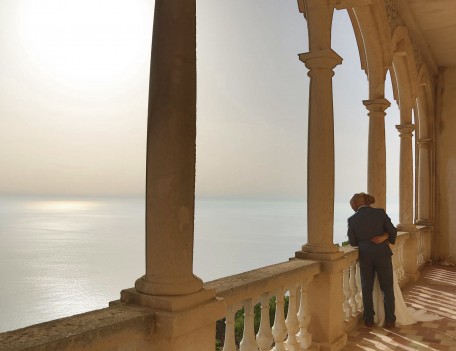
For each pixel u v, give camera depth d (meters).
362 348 5.27
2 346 1.90
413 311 6.96
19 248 89.19
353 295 6.33
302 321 4.76
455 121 12.70
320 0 5.16
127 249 91.44
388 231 6.22
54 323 2.29
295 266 4.51
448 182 12.71
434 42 10.85
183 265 2.77
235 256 85.44
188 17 2.78
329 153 5.18
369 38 7.38
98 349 2.22
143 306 2.71
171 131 2.69
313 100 5.23
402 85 9.77
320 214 5.17
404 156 9.84
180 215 2.73
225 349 3.31
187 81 2.76
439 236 12.75
